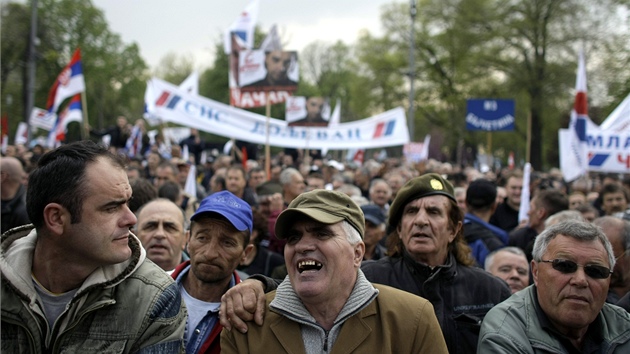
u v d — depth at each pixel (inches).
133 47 1870.1
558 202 225.6
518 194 297.4
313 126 503.2
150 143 669.9
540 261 109.7
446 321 127.4
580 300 104.7
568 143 375.2
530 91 1379.2
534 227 231.1
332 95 2417.6
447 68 1569.9
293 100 505.7
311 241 95.8
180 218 151.1
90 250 80.2
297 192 307.3
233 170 294.8
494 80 1476.4
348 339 93.6
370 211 203.8
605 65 1219.2
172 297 87.3
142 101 2102.6
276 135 526.3
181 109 479.5
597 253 105.4
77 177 79.4
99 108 1809.8
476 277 134.3
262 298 99.3
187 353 113.7
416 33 1568.7
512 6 1378.0
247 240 122.7
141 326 83.6
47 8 1477.6
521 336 106.8
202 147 698.8
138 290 85.0
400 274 135.2
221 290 120.9
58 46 1504.7
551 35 1346.0
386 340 93.5
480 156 1242.0
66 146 82.7
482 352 107.0
